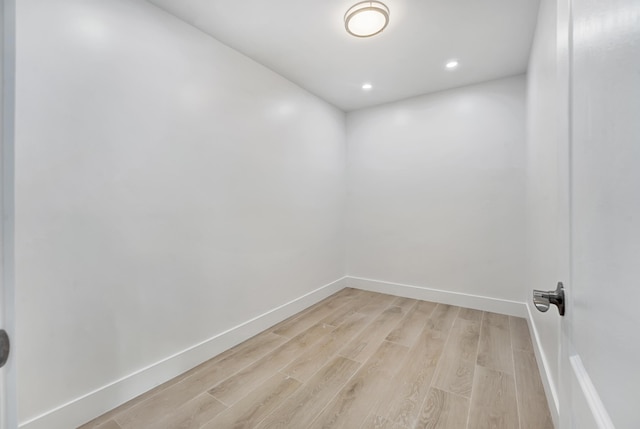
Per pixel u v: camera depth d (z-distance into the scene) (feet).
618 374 1.28
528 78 8.16
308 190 10.30
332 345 7.37
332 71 8.82
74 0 4.66
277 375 6.06
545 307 2.35
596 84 1.56
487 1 5.79
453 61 8.26
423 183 10.83
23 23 4.15
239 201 7.61
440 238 10.54
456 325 8.50
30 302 4.22
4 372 1.51
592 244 1.64
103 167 5.00
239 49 7.52
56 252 4.46
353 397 5.34
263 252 8.38
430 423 4.69
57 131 4.47
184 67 6.31
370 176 12.04
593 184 1.62
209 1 5.76
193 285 6.47
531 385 5.63
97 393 4.86
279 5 5.90
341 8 6.00
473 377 5.91
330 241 11.60
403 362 6.51
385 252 11.75
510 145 9.28
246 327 7.73
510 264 9.34
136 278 5.46
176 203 6.14
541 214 6.01
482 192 9.75
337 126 12.02
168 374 5.90
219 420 4.79
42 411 4.29
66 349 4.55
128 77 5.34
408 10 6.06
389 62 8.31
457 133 10.13
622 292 1.26
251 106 7.97
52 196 4.42
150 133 5.68
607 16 1.40
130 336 5.36
